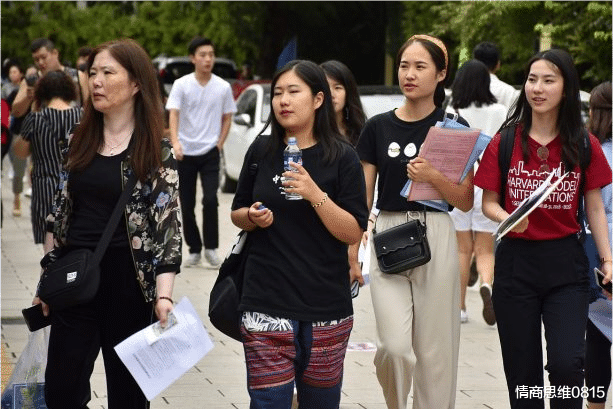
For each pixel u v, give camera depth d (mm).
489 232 11984
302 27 36562
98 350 6984
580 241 7414
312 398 6941
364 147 8055
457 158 7680
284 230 6738
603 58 18391
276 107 6793
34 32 42688
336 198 6824
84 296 6590
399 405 7902
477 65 11891
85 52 16750
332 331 6797
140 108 6758
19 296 13539
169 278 6703
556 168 7387
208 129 15859
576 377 7230
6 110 15938
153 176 6738
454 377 8055
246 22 36281
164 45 42438
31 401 7484
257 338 6723
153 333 6555
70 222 6859
